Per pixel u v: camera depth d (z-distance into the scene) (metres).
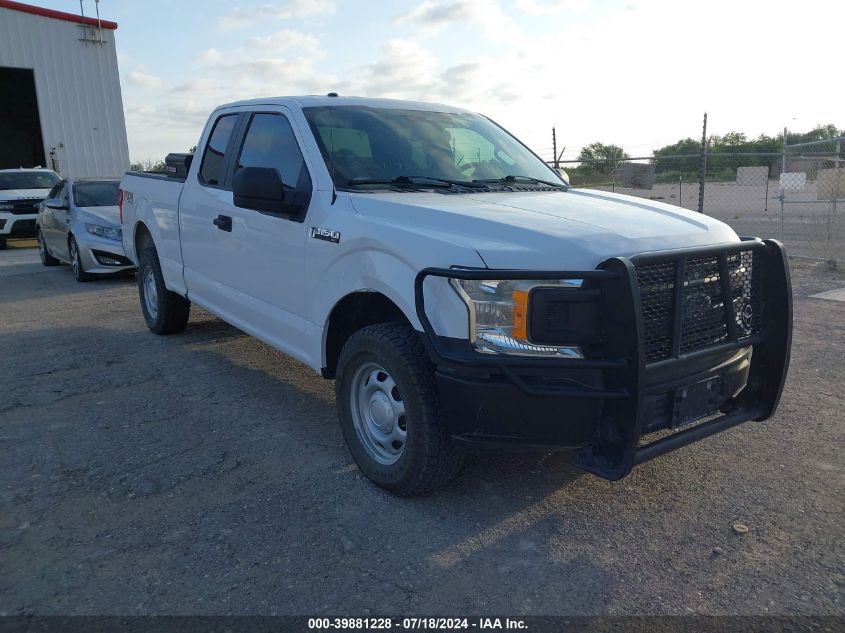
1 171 18.28
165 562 3.17
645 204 4.14
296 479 3.98
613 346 3.06
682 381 3.33
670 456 4.24
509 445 3.24
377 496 3.77
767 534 3.37
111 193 12.05
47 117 25.39
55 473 4.07
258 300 4.93
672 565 3.13
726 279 3.49
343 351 3.89
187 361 6.34
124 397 5.39
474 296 3.16
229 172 5.32
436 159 4.64
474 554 3.22
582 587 2.98
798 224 17.55
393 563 3.16
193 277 5.98
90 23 26.06
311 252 4.16
